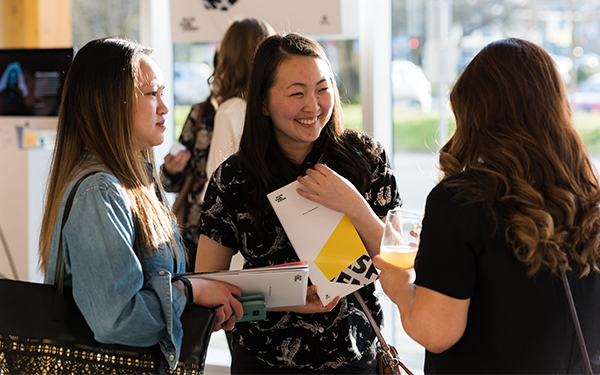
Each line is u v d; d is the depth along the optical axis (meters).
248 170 1.51
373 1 2.80
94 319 1.16
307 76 1.41
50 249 1.24
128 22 3.29
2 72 2.98
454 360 1.10
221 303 1.32
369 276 1.45
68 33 3.38
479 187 1.04
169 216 1.48
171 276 1.29
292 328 1.54
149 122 1.33
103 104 1.27
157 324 1.20
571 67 3.00
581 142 1.10
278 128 1.50
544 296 1.04
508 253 1.03
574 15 2.93
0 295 1.22
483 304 1.06
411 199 3.05
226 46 2.46
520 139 1.05
